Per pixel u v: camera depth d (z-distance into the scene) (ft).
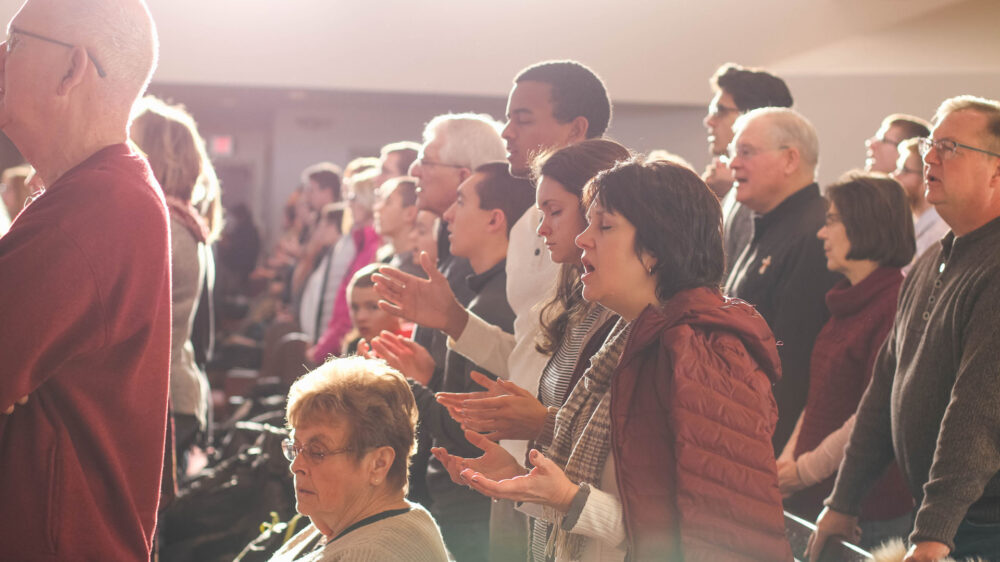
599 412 5.04
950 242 6.92
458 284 9.87
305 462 5.14
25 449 4.73
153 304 4.97
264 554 9.58
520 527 7.25
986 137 6.57
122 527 4.98
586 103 8.43
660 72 27.84
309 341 19.36
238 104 36.63
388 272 7.43
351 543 5.00
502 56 28.40
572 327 6.25
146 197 5.00
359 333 12.28
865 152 25.96
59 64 4.97
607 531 4.69
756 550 4.37
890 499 8.39
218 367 23.03
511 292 7.54
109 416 4.89
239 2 28.58
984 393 6.18
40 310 4.52
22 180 15.53
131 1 5.16
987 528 6.40
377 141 37.09
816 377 9.02
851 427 8.43
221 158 44.68
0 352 4.45
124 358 4.91
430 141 9.94
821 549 7.00
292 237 28.35
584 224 5.90
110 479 4.90
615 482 4.91
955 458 6.15
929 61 25.73
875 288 8.77
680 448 4.41
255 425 13.73
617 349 5.12
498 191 8.32
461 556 8.23
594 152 6.00
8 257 4.57
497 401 5.88
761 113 10.09
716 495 4.37
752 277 9.88
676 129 28.76
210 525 11.10
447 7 28.40
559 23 28.07
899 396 7.06
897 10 26.86
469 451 7.47
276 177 37.37
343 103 35.09
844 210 8.84
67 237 4.64
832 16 26.99
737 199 10.09
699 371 4.48
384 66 28.66
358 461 5.10
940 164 6.67
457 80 28.53
